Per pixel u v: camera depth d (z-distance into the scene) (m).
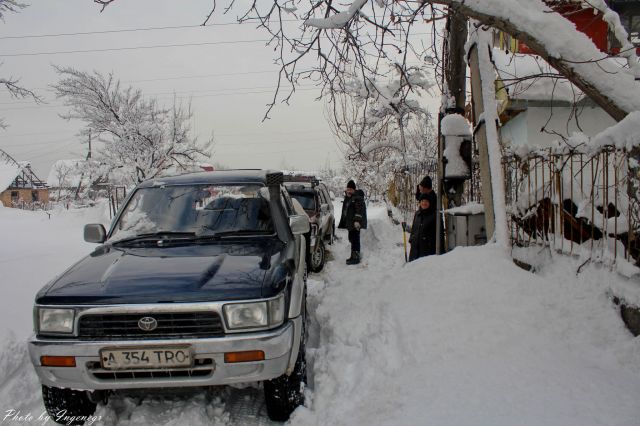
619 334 3.18
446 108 6.47
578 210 3.83
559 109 8.16
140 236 3.91
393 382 3.04
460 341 3.33
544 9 3.48
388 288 4.55
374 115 8.67
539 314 3.49
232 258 3.36
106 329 2.77
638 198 3.47
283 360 2.88
